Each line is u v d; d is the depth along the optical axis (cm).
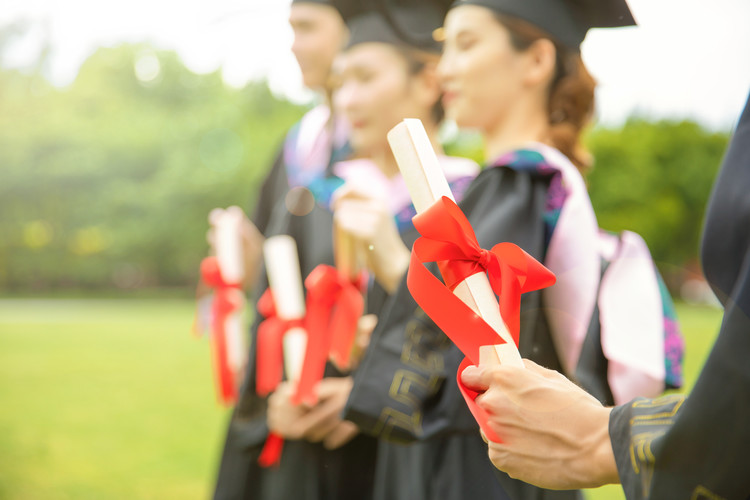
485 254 63
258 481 160
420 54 147
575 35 108
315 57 168
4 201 1197
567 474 58
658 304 116
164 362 870
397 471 125
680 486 51
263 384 149
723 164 58
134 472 385
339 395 140
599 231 123
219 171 1555
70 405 596
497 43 110
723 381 49
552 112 111
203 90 1494
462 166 147
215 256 201
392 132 68
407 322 105
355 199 126
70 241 1617
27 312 1666
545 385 59
